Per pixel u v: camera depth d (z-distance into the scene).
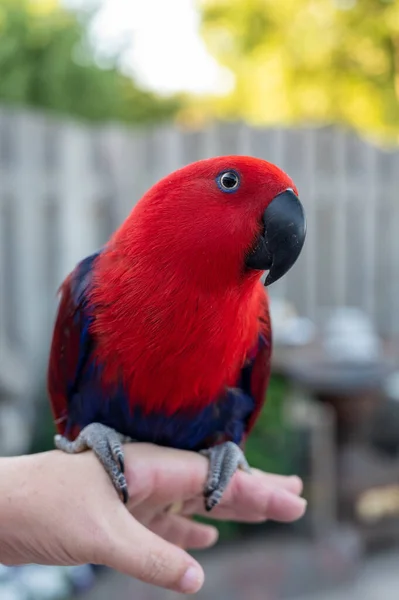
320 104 10.98
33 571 3.31
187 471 1.84
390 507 4.69
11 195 4.99
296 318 6.22
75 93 9.84
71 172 5.39
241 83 11.59
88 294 1.88
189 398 1.86
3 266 5.02
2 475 1.57
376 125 11.15
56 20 9.62
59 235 5.34
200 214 1.71
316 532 4.45
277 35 10.77
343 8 10.30
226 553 4.27
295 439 4.48
